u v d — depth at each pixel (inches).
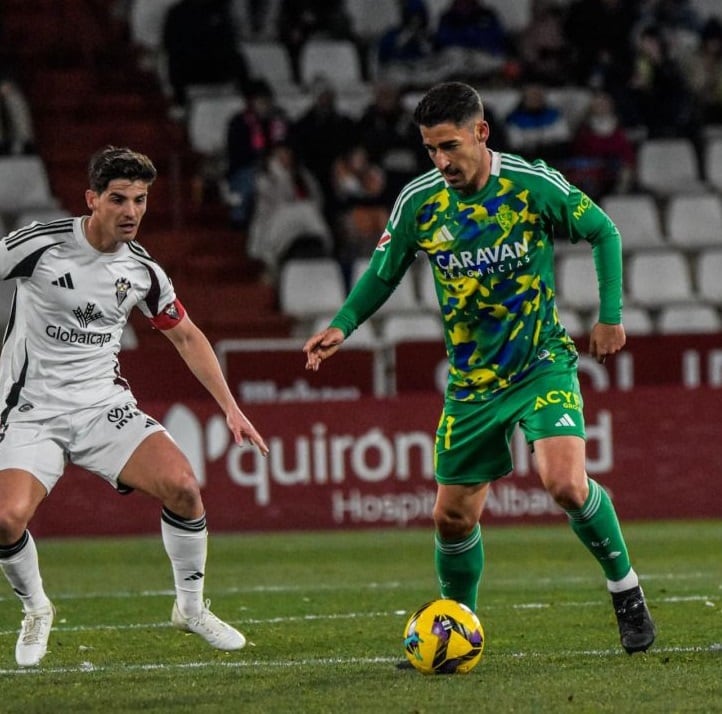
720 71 2866.6
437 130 821.9
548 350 861.2
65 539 1856.5
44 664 904.9
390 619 1118.4
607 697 743.7
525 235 850.8
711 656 881.5
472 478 872.3
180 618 900.6
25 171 2485.2
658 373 2075.5
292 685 799.7
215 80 2679.6
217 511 1876.2
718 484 1956.2
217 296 2413.9
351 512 1897.1
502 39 2797.7
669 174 2760.8
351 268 2423.7
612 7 2817.4
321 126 2518.5
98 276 877.2
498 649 943.7
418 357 2041.1
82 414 881.5
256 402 1887.3
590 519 850.1
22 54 2753.4
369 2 2903.5
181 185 2618.1
